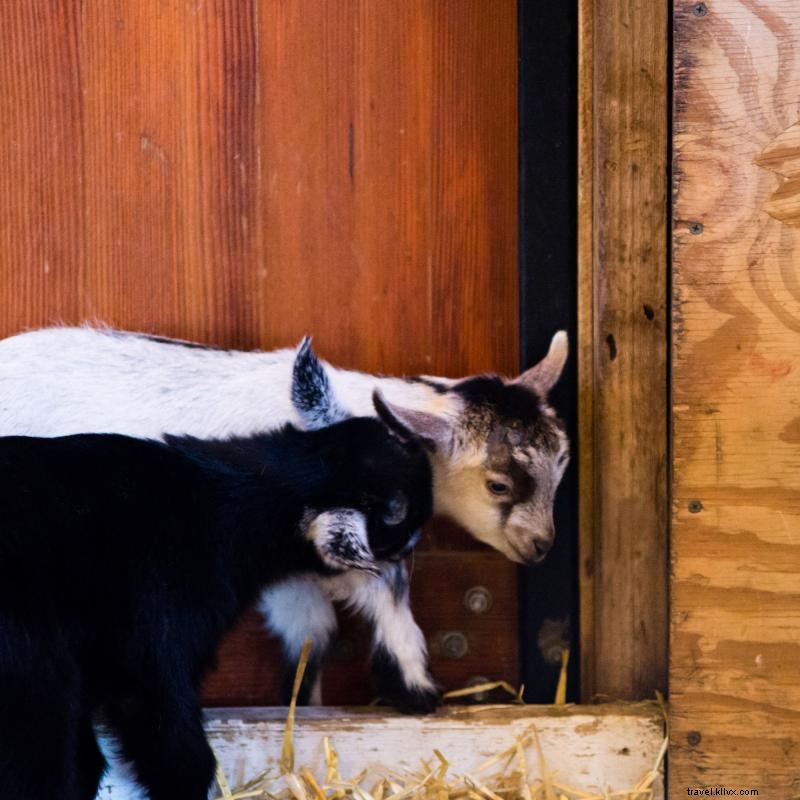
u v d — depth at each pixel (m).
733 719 3.54
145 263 3.92
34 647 2.98
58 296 3.92
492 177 3.91
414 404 3.67
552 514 3.69
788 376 3.45
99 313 3.93
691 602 3.52
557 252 3.77
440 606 3.94
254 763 3.60
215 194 3.92
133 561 3.16
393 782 3.59
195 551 3.24
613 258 3.59
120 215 3.92
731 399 3.46
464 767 3.62
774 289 3.44
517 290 3.92
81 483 3.16
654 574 3.69
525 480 3.60
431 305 3.94
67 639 3.07
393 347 3.95
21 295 3.92
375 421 3.46
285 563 3.45
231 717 3.63
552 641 3.86
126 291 3.93
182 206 3.92
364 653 3.96
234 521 3.33
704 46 3.39
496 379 3.67
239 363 3.75
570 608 3.84
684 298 3.45
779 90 3.39
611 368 3.63
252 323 3.95
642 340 3.62
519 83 3.72
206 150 3.91
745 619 3.51
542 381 3.65
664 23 3.50
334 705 3.95
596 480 3.69
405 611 3.67
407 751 3.62
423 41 3.88
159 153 3.90
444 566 3.93
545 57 3.70
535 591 3.84
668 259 3.59
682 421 3.48
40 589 3.02
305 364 3.46
